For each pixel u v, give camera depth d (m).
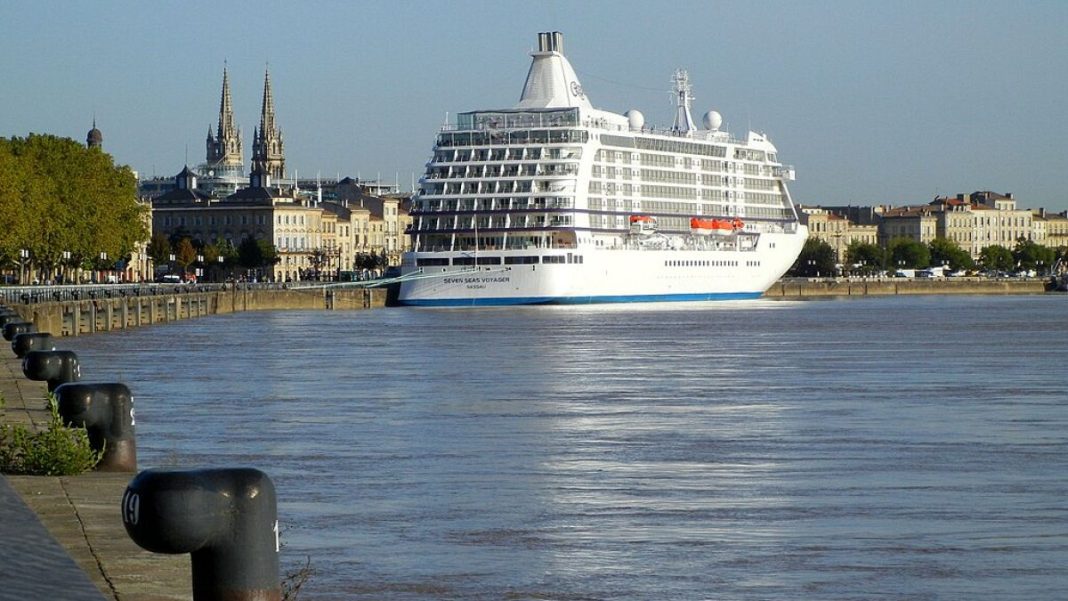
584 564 38.84
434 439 67.69
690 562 39.34
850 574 37.97
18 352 74.06
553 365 121.50
